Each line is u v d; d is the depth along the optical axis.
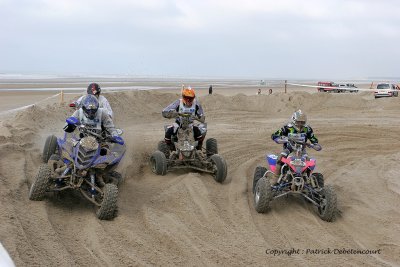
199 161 9.48
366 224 7.24
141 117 18.84
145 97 21.30
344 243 6.38
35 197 6.69
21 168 8.22
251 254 5.69
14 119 12.74
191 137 9.55
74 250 5.37
